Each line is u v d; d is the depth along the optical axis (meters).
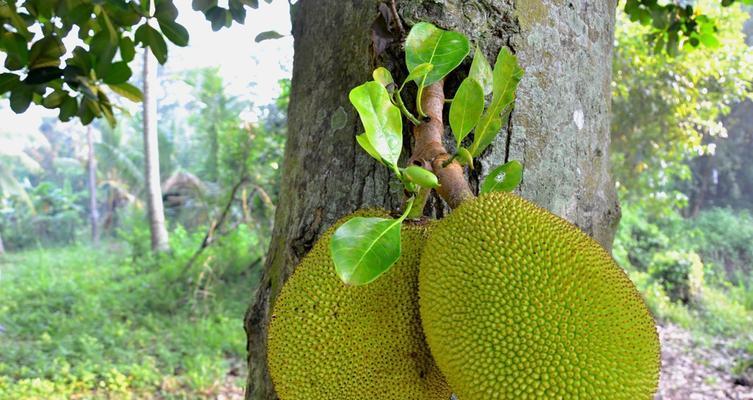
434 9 1.06
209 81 9.82
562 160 1.13
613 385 0.74
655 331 0.81
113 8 1.67
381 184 1.09
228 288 7.29
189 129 20.23
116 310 6.47
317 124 1.18
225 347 5.50
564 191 1.13
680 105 6.57
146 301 6.74
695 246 10.93
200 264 7.34
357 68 1.13
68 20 1.65
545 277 0.77
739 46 6.23
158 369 4.95
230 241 7.60
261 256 7.04
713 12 5.77
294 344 0.89
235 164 7.61
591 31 1.22
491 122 0.96
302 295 0.90
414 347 0.90
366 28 1.13
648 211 8.24
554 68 1.14
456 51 0.96
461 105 0.93
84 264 10.55
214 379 4.73
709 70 6.23
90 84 1.84
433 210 1.03
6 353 4.91
